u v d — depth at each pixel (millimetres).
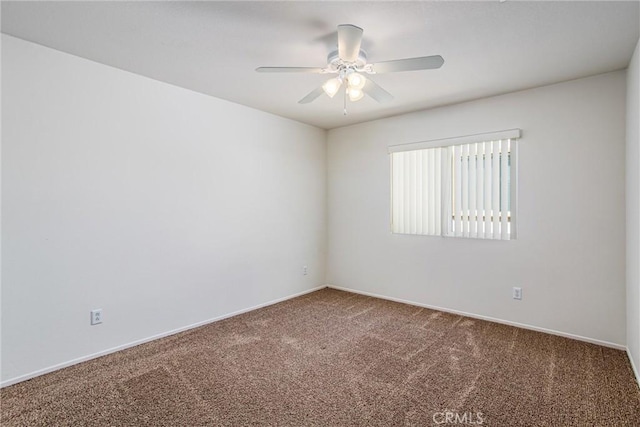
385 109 3766
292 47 2309
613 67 2625
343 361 2525
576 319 2902
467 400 2014
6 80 2160
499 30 2059
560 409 1920
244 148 3686
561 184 2955
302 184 4426
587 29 2043
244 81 2949
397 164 4082
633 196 2375
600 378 2250
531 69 2658
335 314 3629
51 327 2367
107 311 2652
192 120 3203
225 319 3480
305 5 1805
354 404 1979
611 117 2721
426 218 3834
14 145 2197
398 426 1783
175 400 2018
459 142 3518
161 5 1816
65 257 2428
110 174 2656
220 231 3467
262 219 3904
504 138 3213
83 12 1888
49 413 1896
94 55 2451
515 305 3221
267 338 2973
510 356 2590
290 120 4238
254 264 3818
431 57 1918
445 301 3699
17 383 2207
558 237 2975
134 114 2793
